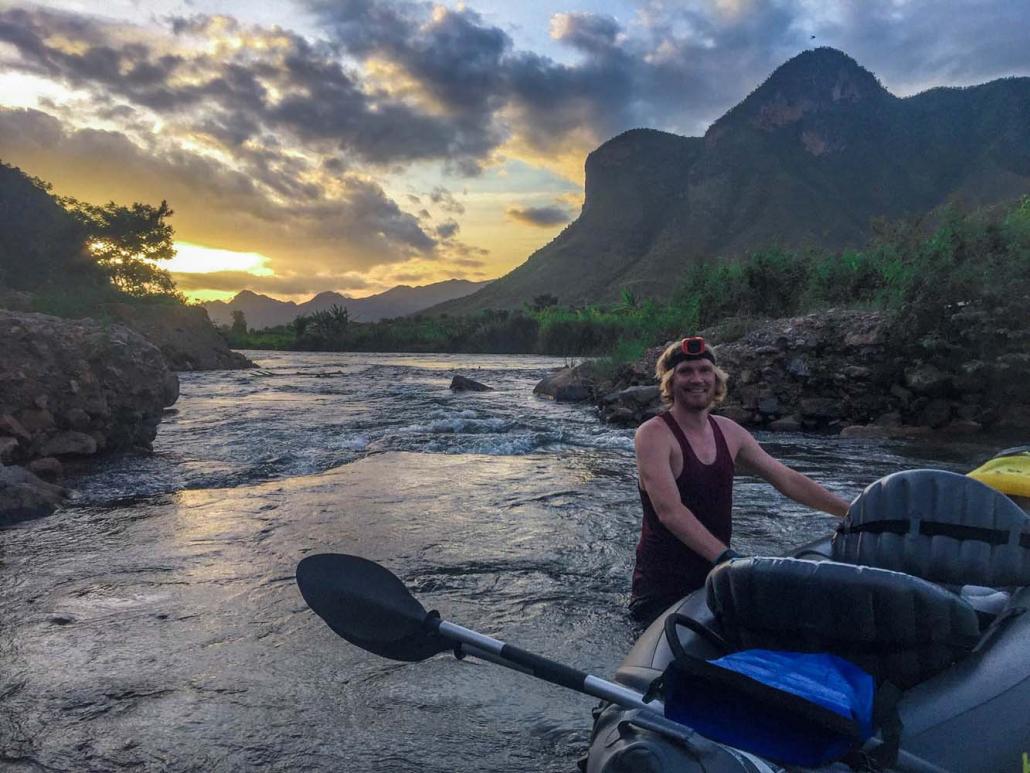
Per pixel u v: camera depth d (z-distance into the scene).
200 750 2.84
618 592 4.53
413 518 6.27
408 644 2.28
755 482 7.52
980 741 1.72
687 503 3.24
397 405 16.31
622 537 5.70
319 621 4.08
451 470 8.44
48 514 6.46
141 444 9.89
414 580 4.75
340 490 7.38
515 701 3.23
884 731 1.67
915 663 1.83
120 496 7.18
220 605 4.32
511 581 4.73
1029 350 11.06
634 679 2.09
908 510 2.43
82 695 3.27
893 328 12.27
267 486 7.61
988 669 1.89
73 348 9.55
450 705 3.19
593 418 13.66
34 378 8.98
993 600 2.34
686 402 3.25
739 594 1.91
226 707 3.17
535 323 80.06
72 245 54.03
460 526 6.02
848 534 2.55
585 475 8.13
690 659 1.65
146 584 4.68
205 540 5.64
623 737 1.60
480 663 3.60
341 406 16.06
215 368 38.47
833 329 12.96
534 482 7.75
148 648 3.74
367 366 39.38
